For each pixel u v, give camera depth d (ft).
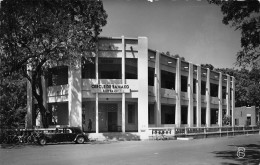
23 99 124.88
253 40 50.78
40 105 108.58
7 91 104.88
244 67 53.72
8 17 81.61
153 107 124.47
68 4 89.56
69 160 55.47
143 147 78.38
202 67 144.66
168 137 112.27
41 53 97.60
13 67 96.89
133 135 111.75
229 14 50.85
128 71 121.19
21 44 95.25
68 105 114.32
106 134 110.63
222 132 131.64
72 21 95.91
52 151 70.49
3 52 93.35
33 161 55.16
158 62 123.95
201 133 122.21
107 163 51.16
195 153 63.62
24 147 81.61
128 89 114.32
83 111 119.85
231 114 145.07
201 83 145.59
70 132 93.40
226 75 144.36
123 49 114.52
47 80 124.88
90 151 69.56
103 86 113.19
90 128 116.37
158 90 123.54
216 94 146.51
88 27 100.48
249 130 145.69
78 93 111.65
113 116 121.19
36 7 81.15
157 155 60.85
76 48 99.55
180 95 134.62
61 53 99.09
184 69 138.31
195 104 141.59
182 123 140.36
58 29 93.40
